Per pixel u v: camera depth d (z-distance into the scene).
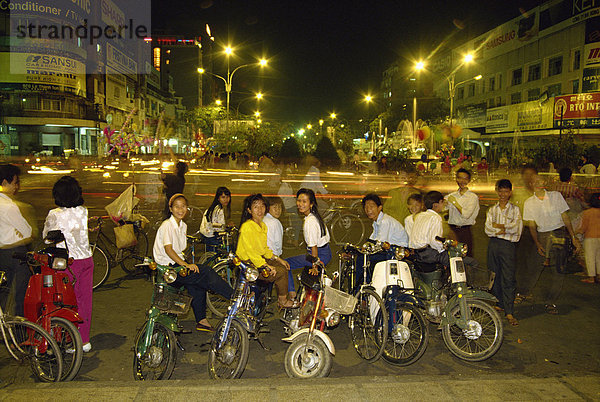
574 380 3.82
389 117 73.62
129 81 85.81
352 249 5.16
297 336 4.23
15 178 5.04
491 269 6.12
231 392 3.60
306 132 83.00
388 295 4.77
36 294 4.32
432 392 3.62
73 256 4.80
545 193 6.65
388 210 7.55
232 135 52.19
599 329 5.74
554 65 45.91
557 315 6.24
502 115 50.81
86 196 20.30
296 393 3.58
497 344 4.71
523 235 11.04
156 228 12.16
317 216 5.50
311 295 4.54
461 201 6.84
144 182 28.69
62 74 61.09
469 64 63.50
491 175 32.91
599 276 7.71
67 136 64.12
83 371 4.53
